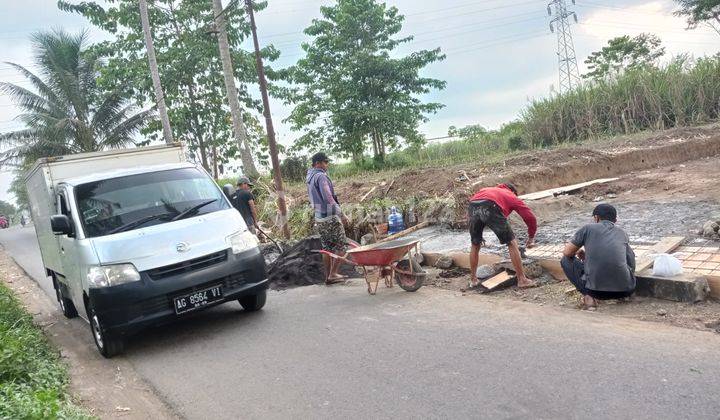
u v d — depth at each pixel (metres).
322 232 8.77
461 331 5.67
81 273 6.50
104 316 6.12
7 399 4.42
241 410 4.49
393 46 26.81
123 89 26.73
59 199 7.52
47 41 26.62
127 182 7.26
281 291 8.77
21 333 6.92
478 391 4.21
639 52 42.69
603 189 11.49
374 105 26.02
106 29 26.91
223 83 27.23
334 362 5.25
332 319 6.74
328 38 26.56
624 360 4.45
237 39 26.50
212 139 28.72
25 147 25.91
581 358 4.59
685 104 18.22
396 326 6.13
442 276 8.23
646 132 17.66
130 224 6.71
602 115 19.70
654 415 3.56
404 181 13.94
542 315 5.88
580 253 6.31
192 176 7.62
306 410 4.30
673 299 5.67
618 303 5.90
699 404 3.64
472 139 23.95
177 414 4.66
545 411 3.78
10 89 25.67
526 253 7.75
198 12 27.03
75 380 5.94
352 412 4.15
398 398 4.28
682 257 6.41
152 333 7.27
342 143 26.36
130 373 5.88
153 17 26.72
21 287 13.37
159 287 6.19
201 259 6.52
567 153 14.24
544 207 10.24
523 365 4.59
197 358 5.99
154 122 27.23
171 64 26.25
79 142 26.70
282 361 5.48
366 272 7.83
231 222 7.02
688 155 14.55
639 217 8.70
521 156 15.07
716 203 8.67
